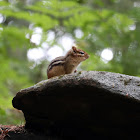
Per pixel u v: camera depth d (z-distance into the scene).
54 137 1.75
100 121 1.70
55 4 2.23
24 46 2.35
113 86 1.63
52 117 1.73
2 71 2.30
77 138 1.74
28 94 1.70
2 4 2.20
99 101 1.66
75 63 1.92
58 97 1.68
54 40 2.38
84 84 1.64
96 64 2.30
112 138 1.72
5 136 1.74
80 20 2.32
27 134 1.75
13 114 2.13
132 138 1.71
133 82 1.65
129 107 1.65
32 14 2.24
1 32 2.22
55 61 1.91
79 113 1.70
